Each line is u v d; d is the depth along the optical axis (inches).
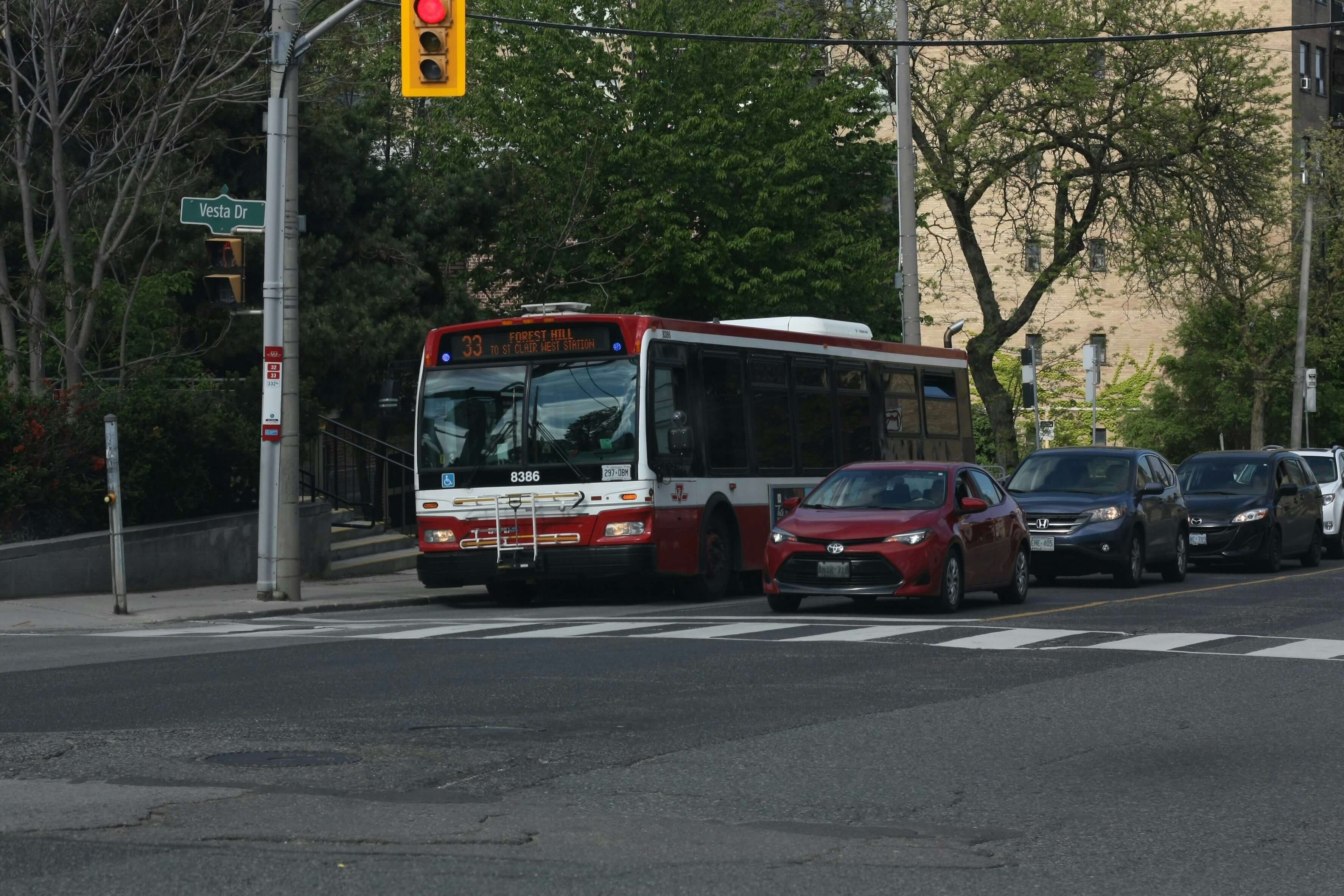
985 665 613.9
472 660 634.2
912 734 456.1
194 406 1071.6
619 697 526.3
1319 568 1338.6
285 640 730.2
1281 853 319.0
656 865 301.1
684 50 1615.4
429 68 816.3
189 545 1031.6
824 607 897.5
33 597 938.7
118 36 1089.4
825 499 890.7
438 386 973.8
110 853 306.2
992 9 1772.9
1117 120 1797.5
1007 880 294.8
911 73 1797.5
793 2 1744.6
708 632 745.0
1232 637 715.4
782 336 1093.1
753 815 348.5
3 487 949.8
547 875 292.7
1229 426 2760.8
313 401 1243.2
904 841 324.8
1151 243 1763.0
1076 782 390.0
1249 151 1798.7
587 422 942.4
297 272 957.2
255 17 1127.0
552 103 1606.8
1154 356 3230.8
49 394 1002.1
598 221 1614.2
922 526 836.0
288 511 951.0
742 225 1624.0
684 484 967.0
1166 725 476.7
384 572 1220.5
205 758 409.7
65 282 1030.4
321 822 334.0
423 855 306.5
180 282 1171.3
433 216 1411.2
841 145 1733.5
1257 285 2063.2
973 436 1378.0
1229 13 3270.2
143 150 1049.5
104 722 471.8
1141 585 1094.4
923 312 3132.4
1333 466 1530.5
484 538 949.8
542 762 408.5
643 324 947.3
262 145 1273.4
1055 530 1053.2
